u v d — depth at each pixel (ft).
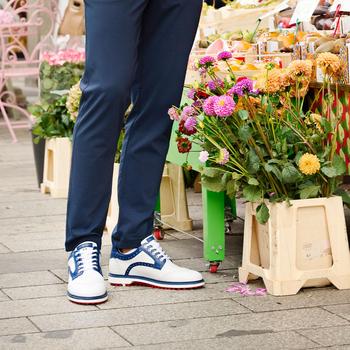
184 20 12.75
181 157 15.19
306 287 13.15
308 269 13.01
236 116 13.19
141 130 13.09
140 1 12.06
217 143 13.42
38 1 28.94
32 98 36.81
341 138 14.16
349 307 12.25
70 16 22.70
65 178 20.56
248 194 12.92
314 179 13.09
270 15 17.17
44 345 11.05
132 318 12.02
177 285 13.21
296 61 13.02
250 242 13.37
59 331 11.55
